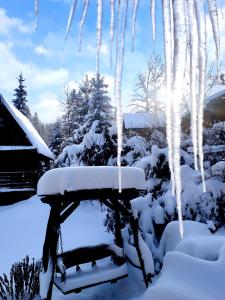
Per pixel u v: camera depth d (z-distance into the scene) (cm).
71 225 1290
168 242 649
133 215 630
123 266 609
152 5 79
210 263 307
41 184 547
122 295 591
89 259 612
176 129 70
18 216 1541
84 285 553
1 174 1948
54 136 3700
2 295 589
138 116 1916
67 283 541
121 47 79
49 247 553
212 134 1034
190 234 612
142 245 620
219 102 1486
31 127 2530
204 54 68
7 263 891
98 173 564
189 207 781
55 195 539
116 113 83
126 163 1236
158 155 860
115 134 1496
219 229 758
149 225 778
